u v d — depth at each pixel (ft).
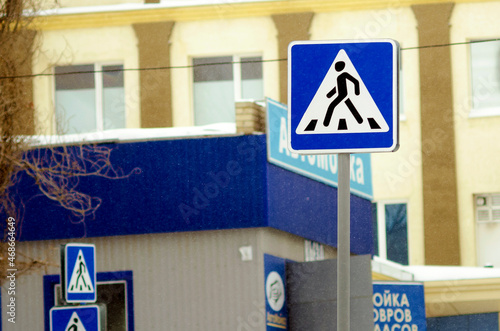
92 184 86.48
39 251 86.79
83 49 160.66
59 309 53.83
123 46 160.86
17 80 77.97
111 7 160.66
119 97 160.45
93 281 56.18
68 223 86.28
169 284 85.20
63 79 159.94
